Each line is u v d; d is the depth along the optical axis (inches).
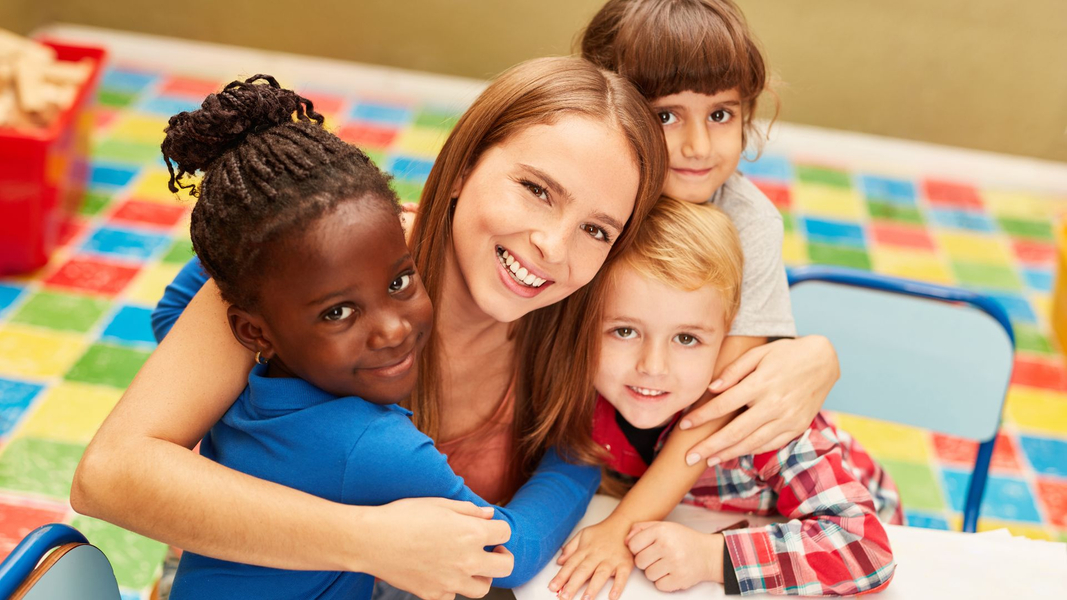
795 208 130.0
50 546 33.0
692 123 47.6
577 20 137.6
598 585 40.9
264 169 31.5
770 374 44.4
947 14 130.6
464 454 47.5
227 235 31.9
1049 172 139.3
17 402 86.0
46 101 99.1
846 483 43.4
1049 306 114.6
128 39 145.1
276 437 35.3
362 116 138.8
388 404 36.2
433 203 40.8
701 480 47.6
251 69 145.2
